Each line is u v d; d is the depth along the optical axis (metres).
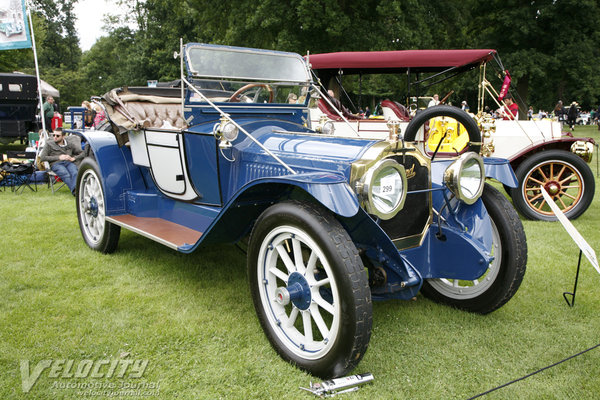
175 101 4.80
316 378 2.30
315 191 2.13
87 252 4.20
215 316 2.96
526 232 5.11
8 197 6.86
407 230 2.78
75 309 3.01
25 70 45.78
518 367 2.42
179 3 21.19
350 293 2.07
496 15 20.03
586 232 5.07
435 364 2.44
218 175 3.15
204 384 2.24
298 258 2.37
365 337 2.11
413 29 14.34
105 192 3.87
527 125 6.04
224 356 2.49
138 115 4.34
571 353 2.56
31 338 2.62
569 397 2.17
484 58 6.23
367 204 2.33
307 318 2.39
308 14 13.70
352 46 14.40
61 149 6.98
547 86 22.05
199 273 3.74
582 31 19.23
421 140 6.16
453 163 2.79
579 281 3.63
